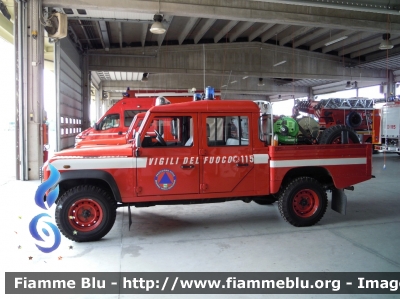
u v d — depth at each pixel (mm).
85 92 18484
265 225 5590
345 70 22266
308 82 29312
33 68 9789
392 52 18891
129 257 4266
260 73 20641
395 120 15336
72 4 9883
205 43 19906
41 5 9758
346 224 5629
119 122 11438
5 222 5672
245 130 5246
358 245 4652
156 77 27219
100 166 4742
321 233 5168
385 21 12898
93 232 4766
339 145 5531
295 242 4777
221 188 5133
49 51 16797
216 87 27922
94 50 18578
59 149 12141
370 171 5699
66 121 14031
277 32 18281
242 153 5188
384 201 7285
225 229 5395
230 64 20188
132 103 11516
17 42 9773
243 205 6984
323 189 5516
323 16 12180
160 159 4902
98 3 10062
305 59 21391
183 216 6164
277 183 5289
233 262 4102
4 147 22172
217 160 5098
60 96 12539
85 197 4738
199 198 5078
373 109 16828
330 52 21781
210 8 10969
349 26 12461
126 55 18750
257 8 11461
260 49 20562
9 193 7977
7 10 12016
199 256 4293
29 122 9805
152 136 5016
